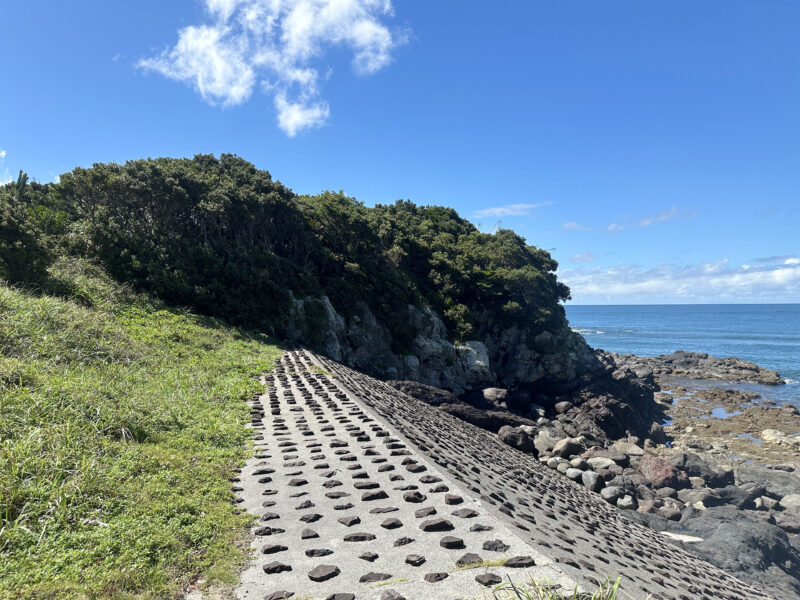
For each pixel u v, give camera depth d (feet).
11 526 16.14
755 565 43.34
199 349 61.36
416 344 133.18
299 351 84.33
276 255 116.67
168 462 24.81
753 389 175.32
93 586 13.85
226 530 18.98
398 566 15.80
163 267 90.79
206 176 122.42
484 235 219.41
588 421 109.91
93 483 20.04
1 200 65.77
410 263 170.71
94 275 78.54
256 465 27.78
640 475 70.03
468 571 15.10
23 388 27.66
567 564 15.78
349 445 31.50
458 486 23.31
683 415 135.33
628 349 328.70
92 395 29.63
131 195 100.32
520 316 162.50
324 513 20.75
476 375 139.54
